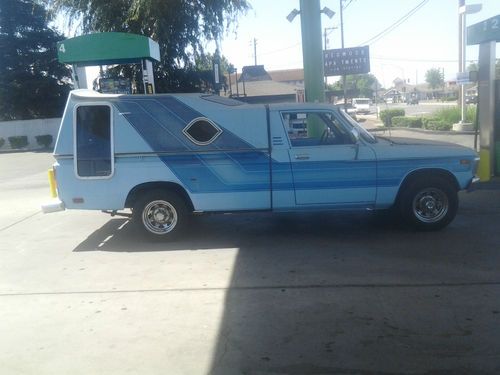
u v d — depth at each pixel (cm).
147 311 526
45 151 3103
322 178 755
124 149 760
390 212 887
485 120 999
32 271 677
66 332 487
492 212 894
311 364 409
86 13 2589
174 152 757
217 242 777
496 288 546
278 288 573
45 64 3688
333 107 769
